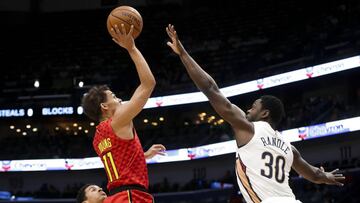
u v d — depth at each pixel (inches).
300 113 909.2
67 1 1407.5
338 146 844.6
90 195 207.6
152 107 1050.1
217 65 1135.6
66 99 1132.5
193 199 902.4
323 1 1186.0
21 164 1047.6
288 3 1238.3
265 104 199.0
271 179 182.4
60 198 980.6
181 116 1131.3
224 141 940.0
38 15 1402.6
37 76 1230.9
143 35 1309.1
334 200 726.5
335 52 917.8
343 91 938.1
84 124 1171.3
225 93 993.5
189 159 981.2
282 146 189.5
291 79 916.6
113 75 1194.6
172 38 191.2
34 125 1189.1
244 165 185.0
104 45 1305.4
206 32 1272.1
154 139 1029.8
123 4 1330.0
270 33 1173.7
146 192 182.4
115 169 182.2
